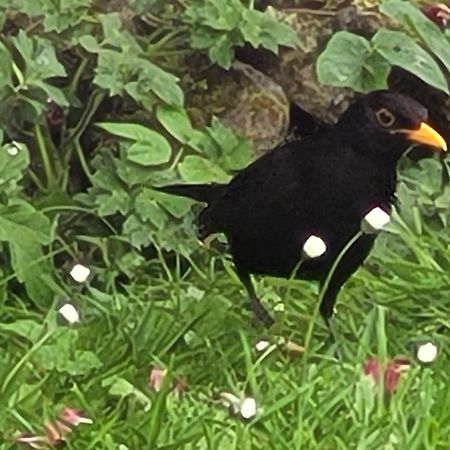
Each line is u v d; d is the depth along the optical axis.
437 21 6.92
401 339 5.38
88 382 4.80
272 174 5.35
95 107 6.35
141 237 6.04
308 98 6.70
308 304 5.69
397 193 6.52
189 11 6.29
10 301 5.75
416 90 6.88
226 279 5.97
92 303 5.52
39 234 5.68
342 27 6.75
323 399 4.67
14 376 4.59
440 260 6.22
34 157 6.31
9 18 6.33
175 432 4.44
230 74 6.60
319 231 5.30
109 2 6.48
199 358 5.16
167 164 6.19
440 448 4.42
